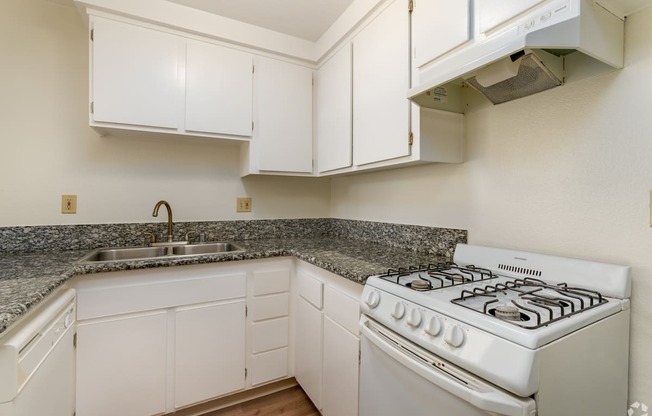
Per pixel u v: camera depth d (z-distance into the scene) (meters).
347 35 1.75
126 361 1.39
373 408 1.03
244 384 1.67
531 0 0.86
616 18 0.90
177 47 1.71
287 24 1.88
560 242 1.08
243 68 1.89
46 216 1.71
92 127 1.57
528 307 0.80
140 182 1.93
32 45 1.68
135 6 1.58
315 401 1.54
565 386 0.69
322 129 2.04
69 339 1.22
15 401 0.81
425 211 1.64
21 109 1.66
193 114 1.76
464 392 0.68
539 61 0.95
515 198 1.22
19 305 0.87
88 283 1.33
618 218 0.94
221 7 1.72
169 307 1.48
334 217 2.51
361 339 1.11
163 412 1.47
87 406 1.31
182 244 1.96
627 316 0.88
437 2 1.17
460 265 1.33
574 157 1.04
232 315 1.63
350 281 1.28
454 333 0.74
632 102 0.91
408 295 0.93
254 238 2.26
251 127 1.92
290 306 1.80
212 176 2.14
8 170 1.63
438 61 1.18
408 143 1.33
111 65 1.56
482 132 1.35
